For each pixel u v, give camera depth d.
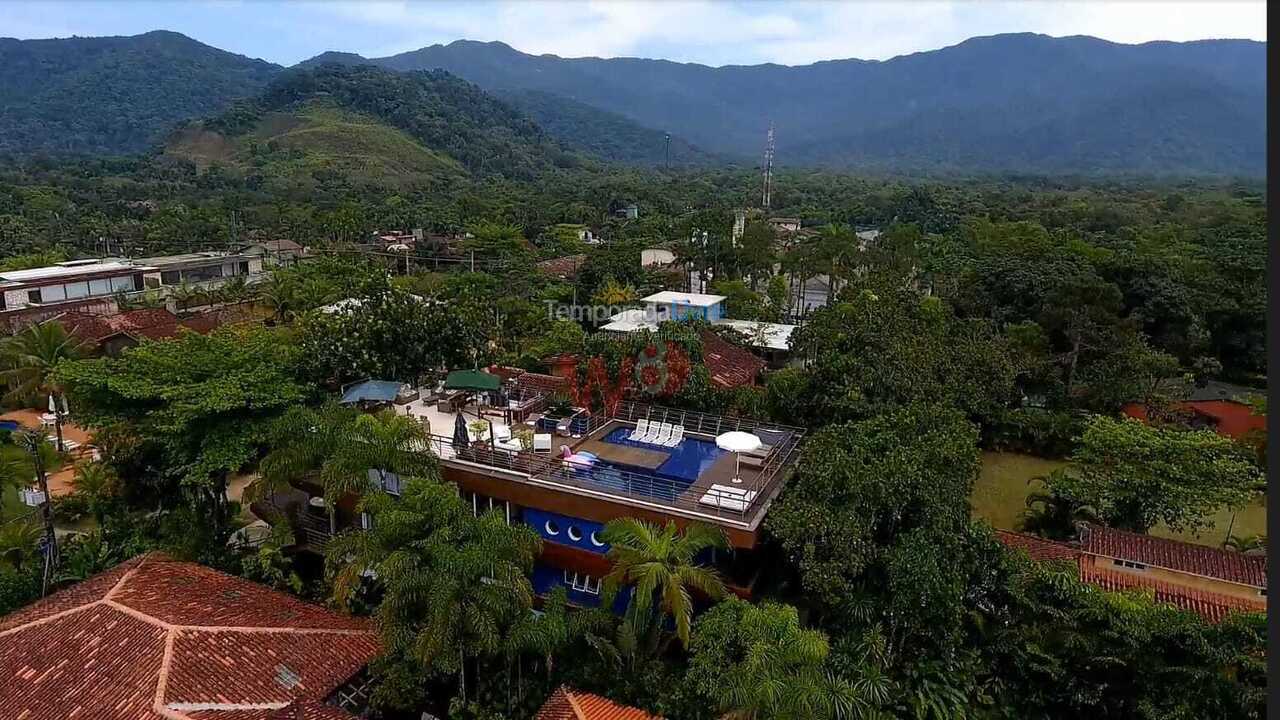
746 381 35.41
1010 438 36.38
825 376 26.81
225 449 21.48
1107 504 26.25
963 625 19.09
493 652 16.92
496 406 26.33
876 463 19.12
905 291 42.47
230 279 66.62
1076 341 40.59
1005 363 35.00
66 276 58.28
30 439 25.30
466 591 16.42
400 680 17.36
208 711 15.08
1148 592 20.67
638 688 17.56
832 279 58.84
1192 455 25.55
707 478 21.02
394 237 92.19
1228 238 65.38
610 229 106.44
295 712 15.52
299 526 24.38
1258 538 26.22
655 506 19.44
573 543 21.02
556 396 26.39
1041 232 69.00
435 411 26.17
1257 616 16.84
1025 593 19.06
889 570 17.75
